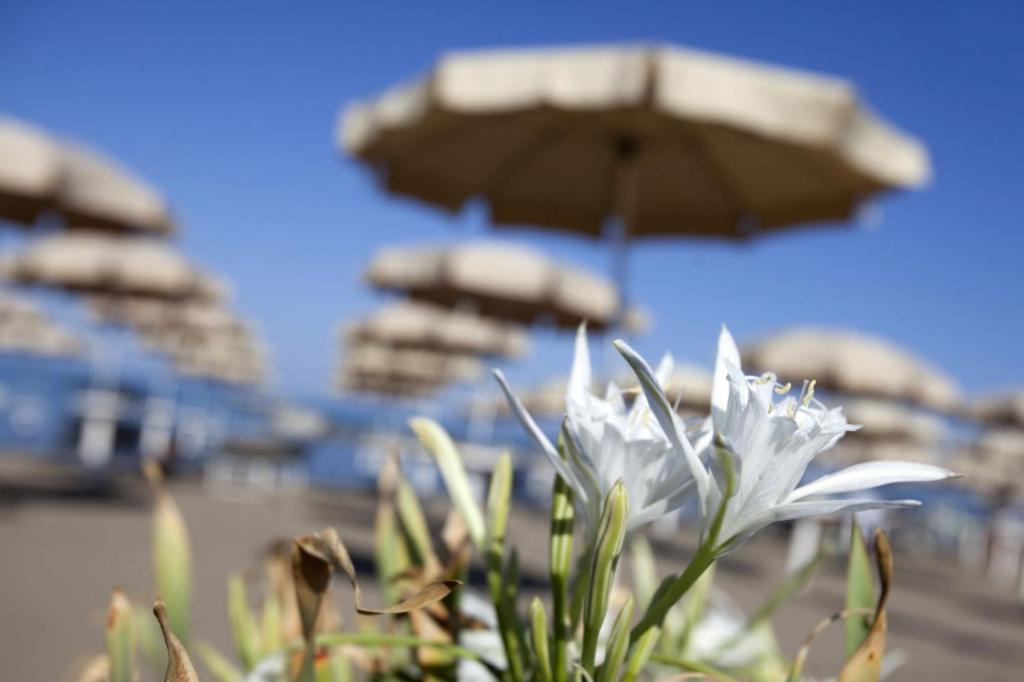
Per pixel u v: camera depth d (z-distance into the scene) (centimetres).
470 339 1346
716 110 388
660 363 61
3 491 888
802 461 47
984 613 880
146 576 545
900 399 1166
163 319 1602
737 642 90
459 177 560
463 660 71
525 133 504
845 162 410
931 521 1791
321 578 51
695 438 53
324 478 1784
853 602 62
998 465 1750
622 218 488
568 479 54
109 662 63
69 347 1942
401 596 75
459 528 77
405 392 1955
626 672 51
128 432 1420
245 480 1405
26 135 728
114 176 797
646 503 52
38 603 450
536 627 54
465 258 795
